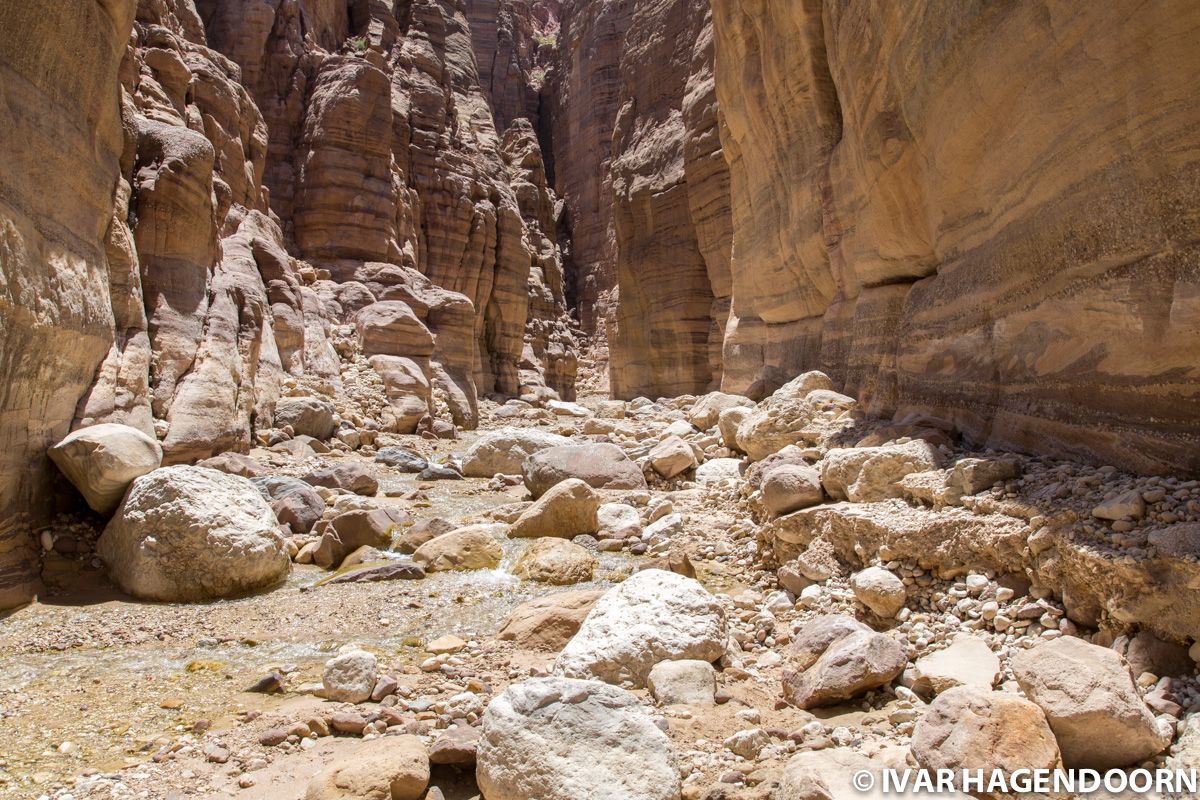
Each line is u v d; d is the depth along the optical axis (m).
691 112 21.22
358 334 15.10
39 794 2.93
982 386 5.57
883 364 7.47
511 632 4.55
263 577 5.60
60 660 4.32
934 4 5.66
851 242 8.59
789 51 9.74
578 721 2.96
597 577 5.75
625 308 25.58
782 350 11.35
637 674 3.91
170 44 12.85
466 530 6.31
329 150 19.69
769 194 11.30
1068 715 2.80
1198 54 3.49
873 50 7.06
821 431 7.32
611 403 18.30
